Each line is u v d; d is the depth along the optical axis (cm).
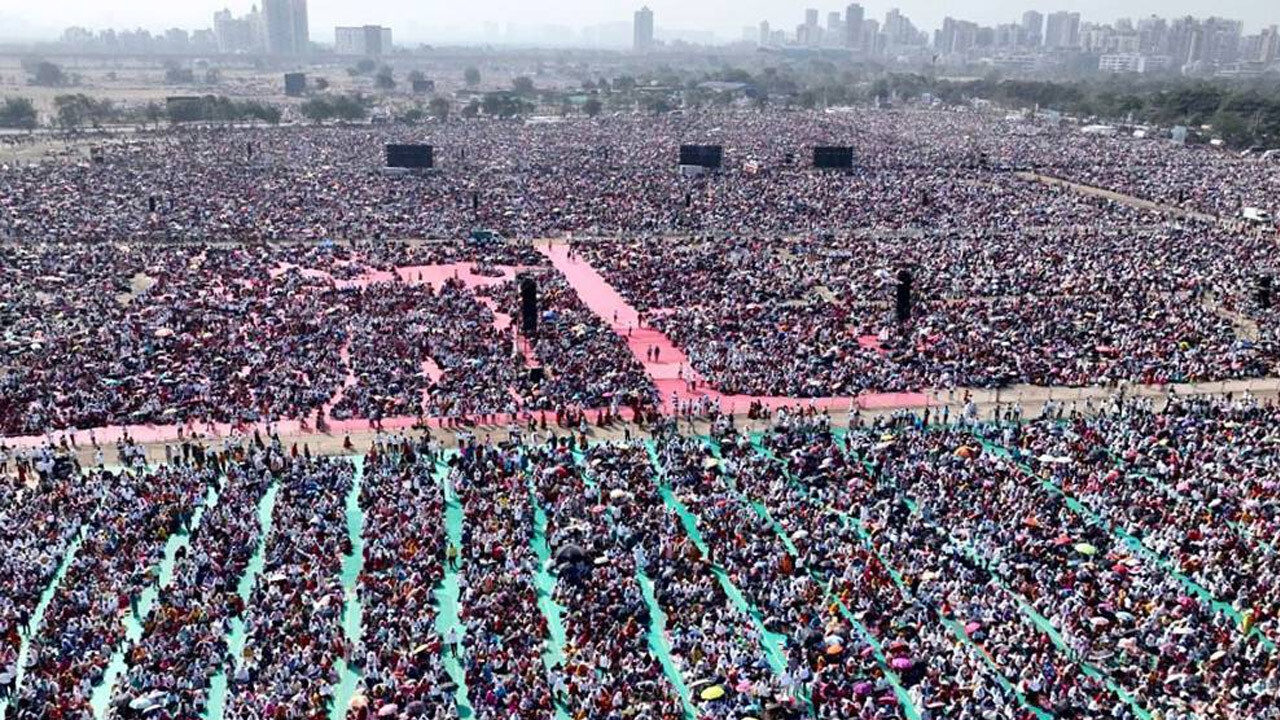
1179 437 8300
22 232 15438
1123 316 11506
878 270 13488
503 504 7156
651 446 8462
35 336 10319
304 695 5150
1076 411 9056
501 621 5788
